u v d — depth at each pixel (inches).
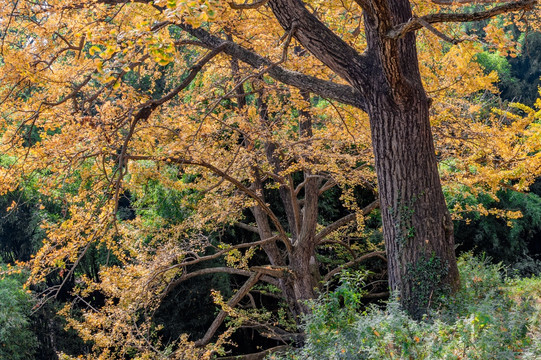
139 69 309.9
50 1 236.1
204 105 324.2
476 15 171.3
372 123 250.4
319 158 344.2
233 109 347.9
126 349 316.8
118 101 230.5
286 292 433.4
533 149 320.2
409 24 185.3
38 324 534.0
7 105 240.1
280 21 245.9
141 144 301.1
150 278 332.2
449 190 402.6
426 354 179.0
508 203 645.3
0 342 469.7
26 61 219.1
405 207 244.5
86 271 558.6
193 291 513.0
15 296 482.6
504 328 185.6
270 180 558.6
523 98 809.5
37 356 533.3
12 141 230.2
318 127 467.8
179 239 461.4
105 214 232.5
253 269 386.9
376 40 244.4
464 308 221.9
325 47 244.2
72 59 273.1
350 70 246.1
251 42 303.0
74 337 550.9
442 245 245.1
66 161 230.4
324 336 210.2
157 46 137.9
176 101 407.2
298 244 405.4
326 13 319.0
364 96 249.6
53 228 237.9
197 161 262.7
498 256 659.4
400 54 247.6
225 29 298.5
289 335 433.4
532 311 208.8
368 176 389.4
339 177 350.0
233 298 427.8
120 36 144.9
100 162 263.4
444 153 370.6
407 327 193.0
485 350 169.6
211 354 351.3
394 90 235.6
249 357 420.5
